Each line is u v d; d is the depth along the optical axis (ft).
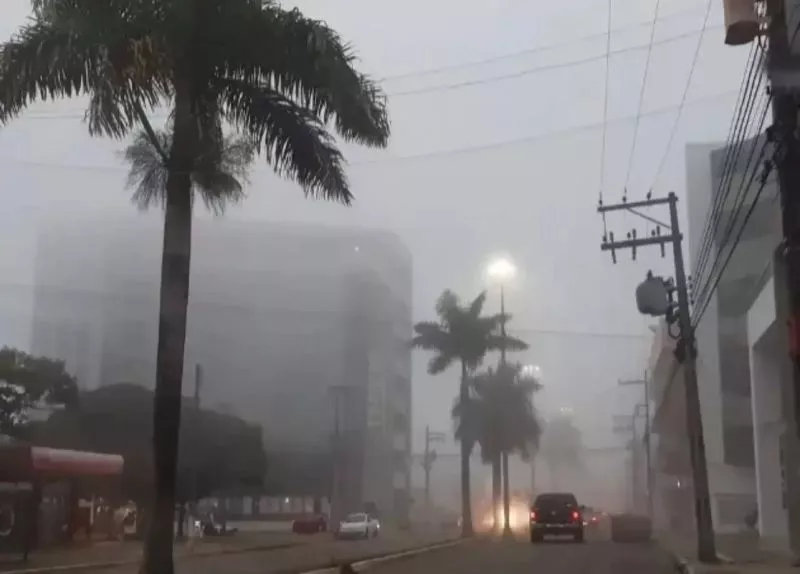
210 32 51.70
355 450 142.10
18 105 52.06
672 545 116.37
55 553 92.63
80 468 100.37
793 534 85.10
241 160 56.39
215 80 54.24
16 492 89.51
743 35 41.57
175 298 52.03
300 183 56.18
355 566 76.28
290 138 55.42
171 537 50.03
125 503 117.50
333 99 54.65
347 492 139.44
